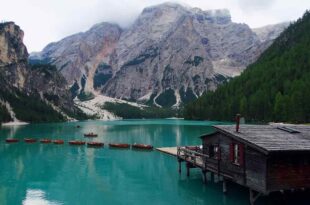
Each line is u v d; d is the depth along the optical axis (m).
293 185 32.94
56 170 60.06
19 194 45.16
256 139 34.84
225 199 40.41
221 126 40.88
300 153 33.12
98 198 43.12
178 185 48.12
